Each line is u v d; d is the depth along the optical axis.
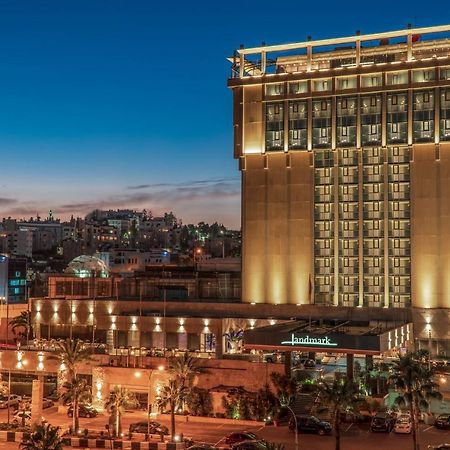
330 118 126.31
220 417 91.62
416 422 70.06
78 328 132.88
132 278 150.50
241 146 131.12
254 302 128.12
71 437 82.06
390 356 114.12
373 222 123.50
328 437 80.19
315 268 126.06
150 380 96.44
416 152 121.19
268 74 130.38
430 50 128.75
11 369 109.69
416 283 119.62
